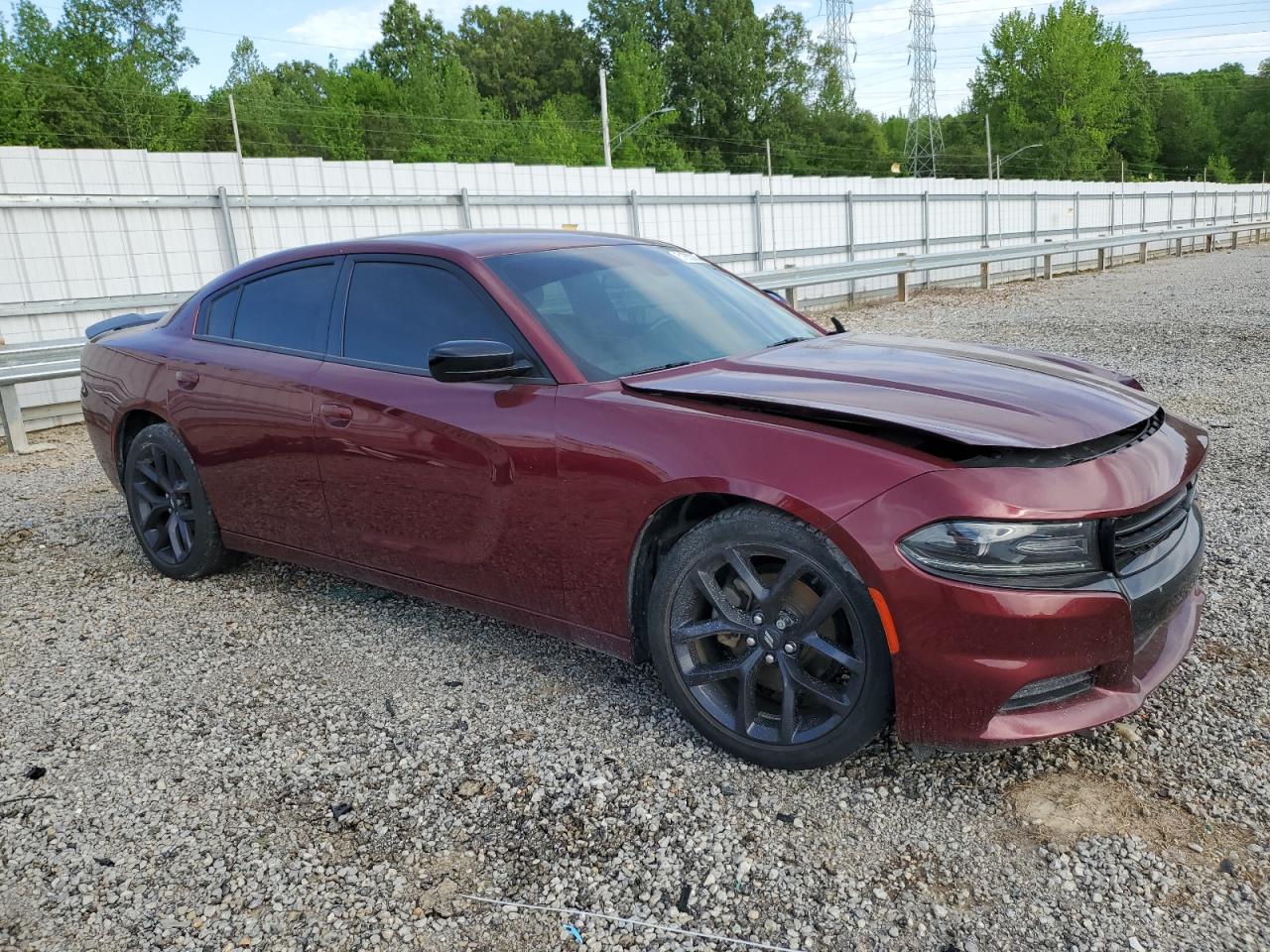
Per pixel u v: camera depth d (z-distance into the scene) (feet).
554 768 8.48
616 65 251.39
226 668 10.80
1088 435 7.53
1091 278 66.39
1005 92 285.84
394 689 10.13
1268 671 9.65
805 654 7.97
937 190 65.31
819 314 47.83
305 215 34.58
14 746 9.23
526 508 9.13
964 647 6.93
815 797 7.89
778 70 299.99
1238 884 6.66
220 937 6.54
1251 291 49.47
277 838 7.64
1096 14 274.77
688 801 7.90
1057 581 6.93
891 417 7.47
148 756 8.96
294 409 11.15
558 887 6.95
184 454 12.92
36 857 7.49
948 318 43.06
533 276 10.14
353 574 11.41
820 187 55.93
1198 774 7.97
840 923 6.47
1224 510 14.88
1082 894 6.64
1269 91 354.13
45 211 28.27
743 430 7.91
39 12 195.52
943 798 7.80
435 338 10.11
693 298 10.99
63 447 25.12
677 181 47.98
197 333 13.00
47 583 13.89
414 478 10.04
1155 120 354.54
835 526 7.21
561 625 9.44
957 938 6.30
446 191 38.75
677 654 8.50
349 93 224.33
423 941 6.45
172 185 31.19
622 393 8.80
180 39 210.79
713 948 6.29
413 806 8.00
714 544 8.02
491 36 309.01
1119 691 7.43
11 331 27.71
